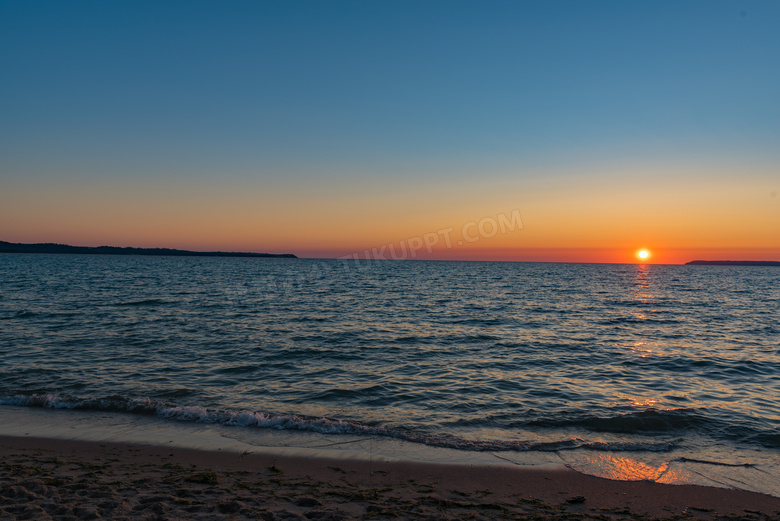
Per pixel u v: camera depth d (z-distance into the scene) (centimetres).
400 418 980
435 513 559
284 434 866
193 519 506
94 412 965
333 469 713
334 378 1312
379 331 2145
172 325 2184
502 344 1869
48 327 2036
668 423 956
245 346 1730
